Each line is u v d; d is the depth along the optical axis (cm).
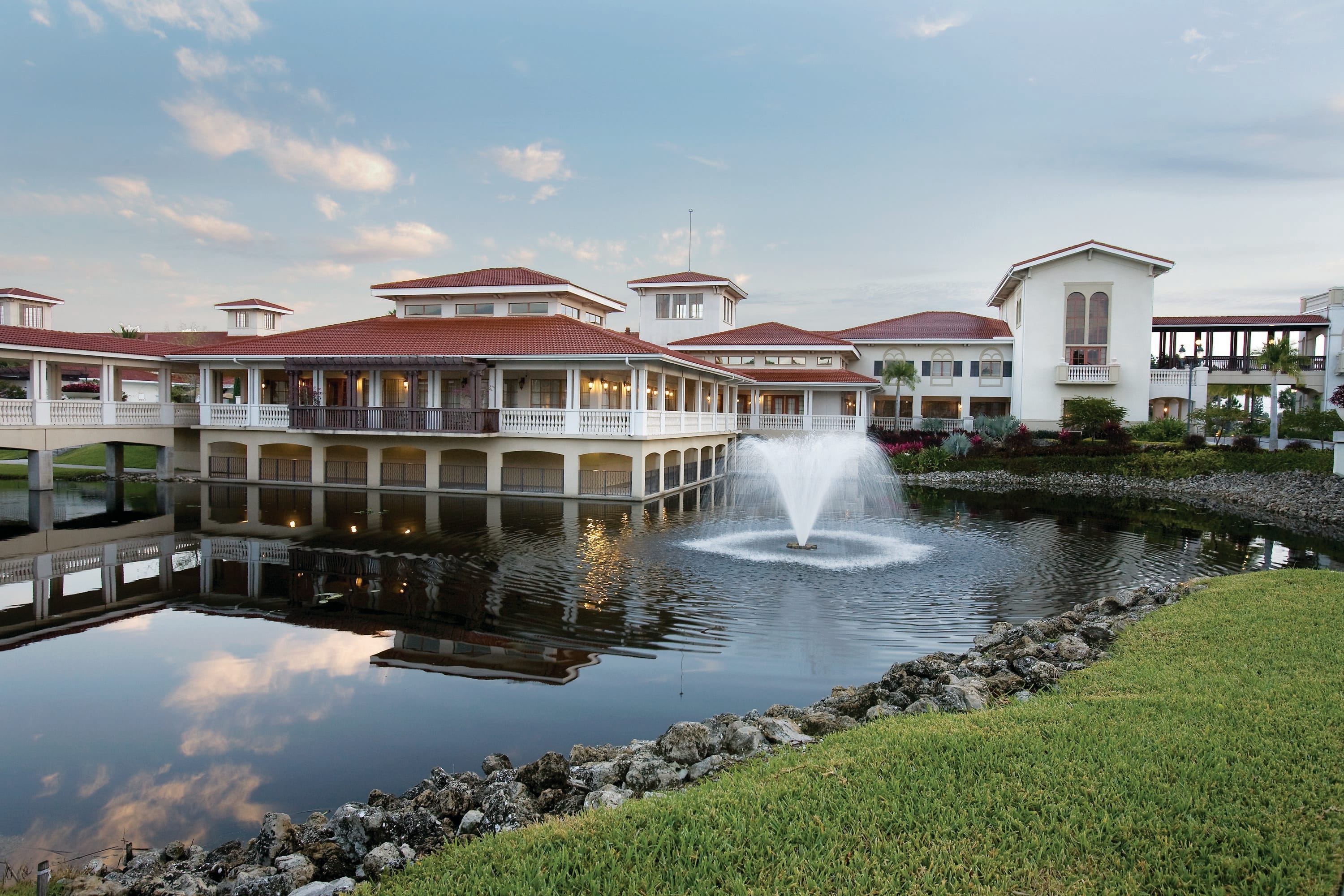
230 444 3456
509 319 3488
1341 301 5184
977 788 529
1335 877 418
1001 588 1494
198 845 607
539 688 951
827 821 496
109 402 3086
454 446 2973
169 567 1636
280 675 1003
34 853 609
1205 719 644
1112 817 489
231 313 4744
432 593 1419
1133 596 1307
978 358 5353
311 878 520
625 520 2339
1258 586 1238
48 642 1143
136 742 809
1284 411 4981
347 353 3042
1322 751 572
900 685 848
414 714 875
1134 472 3944
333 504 2627
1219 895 408
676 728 707
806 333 5072
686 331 5150
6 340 2711
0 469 3741
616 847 479
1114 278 4681
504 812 568
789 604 1350
